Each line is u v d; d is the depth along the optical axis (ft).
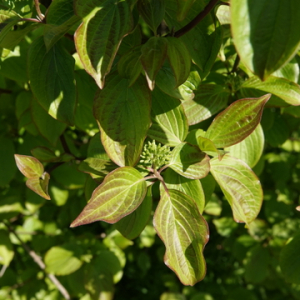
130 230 1.02
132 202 0.86
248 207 0.99
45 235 2.23
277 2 0.59
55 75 1.04
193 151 0.99
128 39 1.08
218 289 2.91
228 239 2.29
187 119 1.04
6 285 2.31
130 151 0.94
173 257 0.87
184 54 0.91
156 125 1.05
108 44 0.82
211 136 1.00
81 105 1.38
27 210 2.02
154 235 2.30
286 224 2.02
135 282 3.41
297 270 1.23
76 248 1.99
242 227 2.17
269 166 2.18
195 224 0.88
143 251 2.75
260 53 0.59
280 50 0.59
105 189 0.84
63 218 2.22
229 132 0.98
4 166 1.60
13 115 1.68
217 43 1.03
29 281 2.27
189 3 0.82
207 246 2.94
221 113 0.96
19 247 2.55
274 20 0.59
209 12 1.01
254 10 0.59
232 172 1.01
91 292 1.93
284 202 2.13
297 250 1.23
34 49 1.03
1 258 1.87
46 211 2.24
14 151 1.62
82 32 0.81
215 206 1.93
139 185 0.90
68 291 2.29
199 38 1.02
